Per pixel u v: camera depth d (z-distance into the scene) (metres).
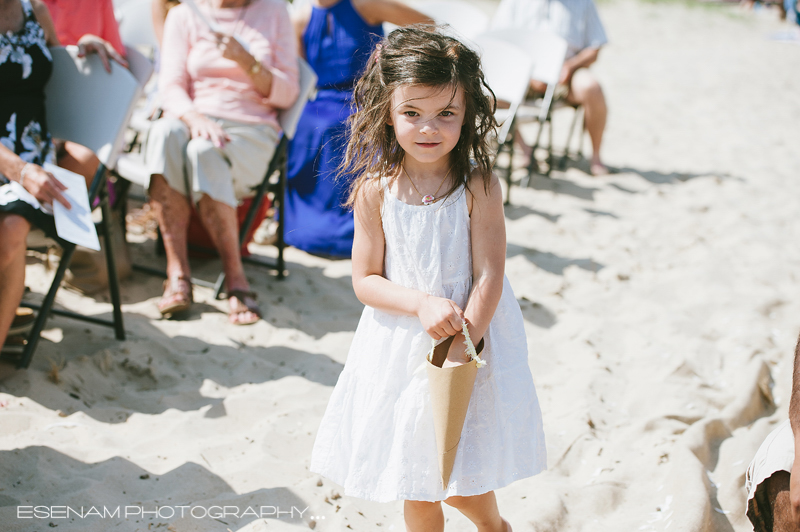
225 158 3.61
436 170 1.81
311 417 2.81
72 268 3.65
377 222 1.85
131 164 3.71
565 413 2.86
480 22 5.71
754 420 2.88
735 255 4.57
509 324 1.86
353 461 1.79
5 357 3.02
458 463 1.71
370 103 1.80
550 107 5.82
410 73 1.64
